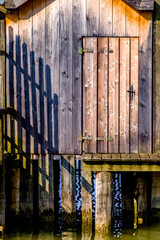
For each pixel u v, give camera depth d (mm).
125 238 10445
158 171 10266
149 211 11086
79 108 10617
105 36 10492
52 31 10570
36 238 10617
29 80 10680
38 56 10625
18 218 10883
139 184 10883
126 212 11258
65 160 10727
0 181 9836
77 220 11516
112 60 10516
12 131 10766
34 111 10711
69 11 10500
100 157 10078
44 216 10906
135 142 10578
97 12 10477
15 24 10617
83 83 10602
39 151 10750
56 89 10633
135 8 10398
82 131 10648
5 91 10719
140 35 10445
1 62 10680
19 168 10820
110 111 10578
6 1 10461
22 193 10906
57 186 12492
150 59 10445
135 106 10547
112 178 10281
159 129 10516
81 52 10539
